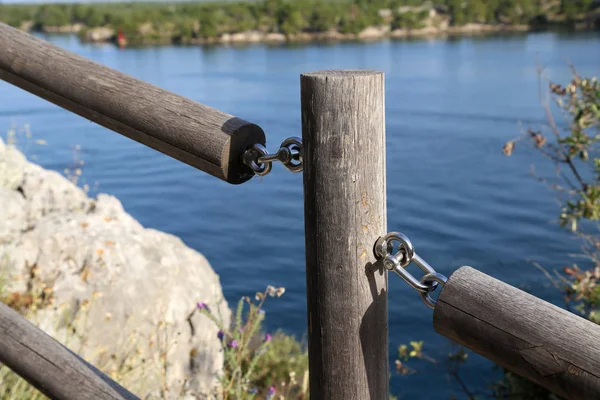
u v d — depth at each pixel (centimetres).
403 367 399
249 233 1582
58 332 289
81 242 332
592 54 3906
